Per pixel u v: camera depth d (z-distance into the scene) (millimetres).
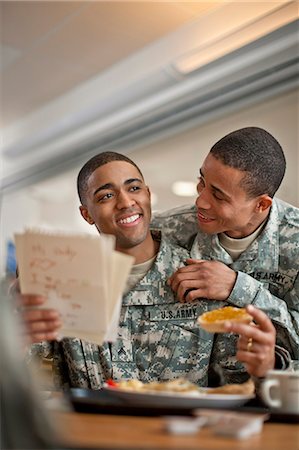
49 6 3607
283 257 1776
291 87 3768
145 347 1691
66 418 1098
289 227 1786
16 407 750
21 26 3887
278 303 1659
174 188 4980
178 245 1865
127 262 1247
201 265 1668
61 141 5758
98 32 3932
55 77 4695
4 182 6715
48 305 1313
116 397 1198
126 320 1701
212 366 1669
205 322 1331
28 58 4363
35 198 6777
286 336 1680
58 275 1278
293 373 1213
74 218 6488
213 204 1657
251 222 1734
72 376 1707
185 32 3910
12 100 5219
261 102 4027
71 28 3885
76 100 5027
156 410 1136
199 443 926
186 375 1676
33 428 751
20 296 1325
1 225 6715
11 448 741
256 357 1320
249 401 1301
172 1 3514
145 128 4938
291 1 3328
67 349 1700
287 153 3881
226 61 3938
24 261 1310
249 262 1769
